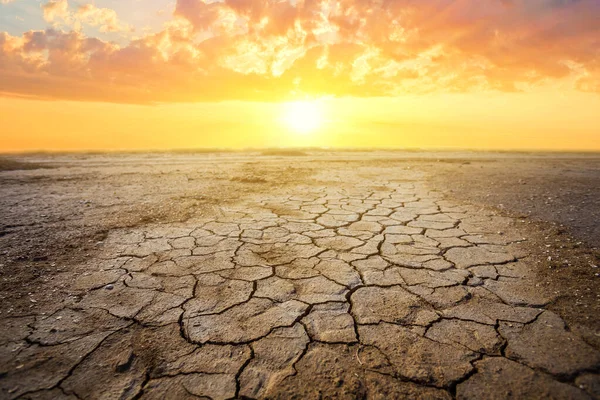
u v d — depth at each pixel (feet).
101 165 35.88
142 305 6.91
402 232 11.79
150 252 9.91
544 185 21.18
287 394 4.56
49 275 8.27
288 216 13.99
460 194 18.40
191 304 6.96
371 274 8.38
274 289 7.62
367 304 6.93
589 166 36.17
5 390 4.61
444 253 9.77
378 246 10.42
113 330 6.04
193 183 22.95
